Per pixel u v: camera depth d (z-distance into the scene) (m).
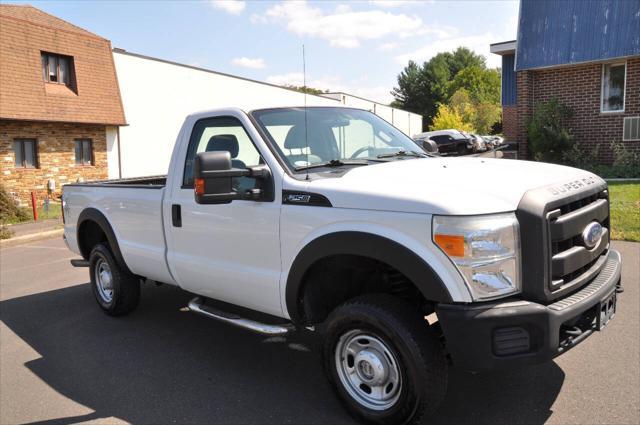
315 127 4.26
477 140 30.00
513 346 2.87
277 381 4.13
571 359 4.18
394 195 3.11
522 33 15.21
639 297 5.40
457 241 2.85
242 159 4.06
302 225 3.51
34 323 5.86
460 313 2.85
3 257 10.55
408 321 3.09
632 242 7.56
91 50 21.47
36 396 4.09
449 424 3.37
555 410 3.46
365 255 3.18
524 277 2.95
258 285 3.88
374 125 4.76
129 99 23.34
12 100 18.44
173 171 4.64
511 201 2.98
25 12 22.45
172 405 3.83
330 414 3.60
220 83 28.06
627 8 13.51
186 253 4.52
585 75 14.48
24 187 19.28
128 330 5.41
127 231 5.25
